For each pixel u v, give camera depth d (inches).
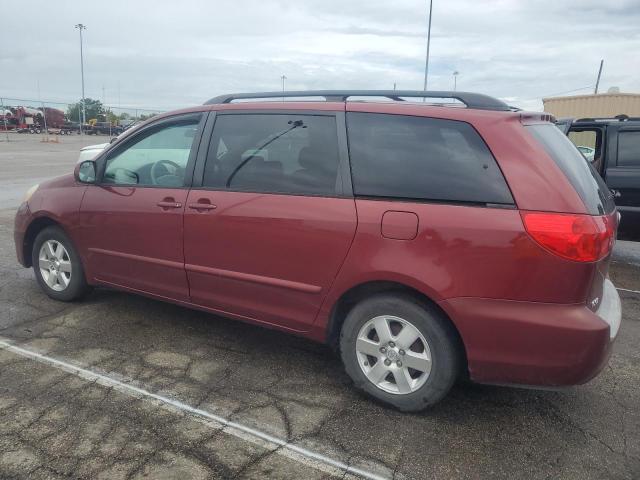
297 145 129.6
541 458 105.1
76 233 167.3
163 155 152.6
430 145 115.1
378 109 122.8
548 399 127.3
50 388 125.0
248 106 139.4
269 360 143.3
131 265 156.9
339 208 119.8
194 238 141.0
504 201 105.6
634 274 247.9
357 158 121.5
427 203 111.8
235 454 103.3
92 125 1972.2
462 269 107.0
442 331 111.7
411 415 118.4
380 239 114.3
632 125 243.4
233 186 136.5
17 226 184.5
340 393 127.0
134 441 106.1
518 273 103.4
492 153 108.7
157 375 132.9
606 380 138.6
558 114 780.6
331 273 121.2
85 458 100.7
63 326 160.7
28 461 99.4
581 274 101.1
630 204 242.5
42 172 647.8
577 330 101.1
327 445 107.0
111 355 142.9
